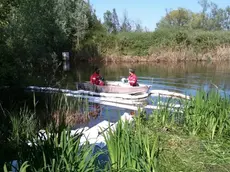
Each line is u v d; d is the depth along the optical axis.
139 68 25.44
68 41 30.52
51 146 4.00
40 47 19.16
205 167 4.71
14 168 4.10
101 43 33.00
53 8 23.75
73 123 8.93
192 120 6.31
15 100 11.66
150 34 33.72
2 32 13.62
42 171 3.41
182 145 5.49
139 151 4.12
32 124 7.06
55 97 11.49
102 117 9.80
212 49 33.41
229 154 5.13
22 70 15.14
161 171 4.47
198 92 6.68
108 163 4.06
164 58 31.69
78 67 25.94
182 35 33.31
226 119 6.05
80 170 3.60
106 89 13.38
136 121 5.86
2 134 6.22
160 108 6.82
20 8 15.76
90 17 34.28
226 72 22.34
